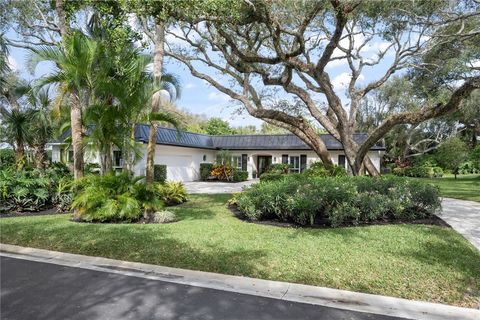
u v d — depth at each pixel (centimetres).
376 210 811
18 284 459
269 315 369
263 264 516
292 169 2702
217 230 733
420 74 1950
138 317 362
